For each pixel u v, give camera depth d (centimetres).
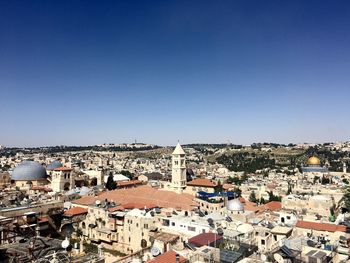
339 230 10144
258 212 15512
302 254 7062
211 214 12850
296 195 19688
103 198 17238
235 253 7456
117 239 13412
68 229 12381
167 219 12244
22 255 6831
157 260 7044
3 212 13162
